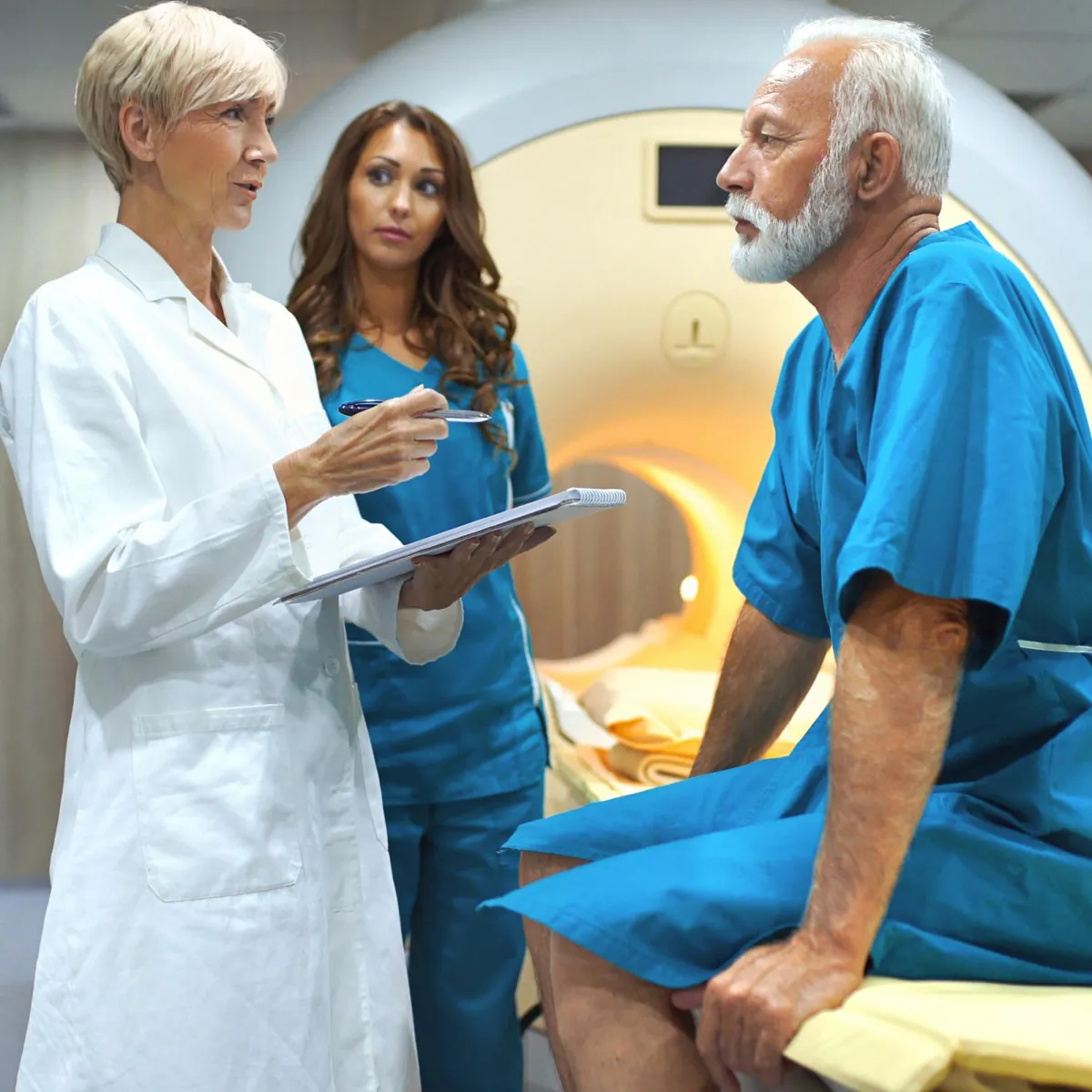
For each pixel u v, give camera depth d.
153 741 1.21
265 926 1.21
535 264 2.18
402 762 1.80
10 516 3.45
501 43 2.21
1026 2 2.93
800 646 1.43
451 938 1.88
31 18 2.89
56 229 3.30
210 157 1.25
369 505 1.79
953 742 1.15
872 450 1.06
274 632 1.28
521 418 1.97
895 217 1.17
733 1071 0.98
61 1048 1.19
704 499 2.62
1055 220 2.27
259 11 2.90
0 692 3.49
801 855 1.09
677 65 2.21
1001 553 0.95
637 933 1.04
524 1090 2.12
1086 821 1.04
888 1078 0.86
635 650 3.08
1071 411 1.08
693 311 2.23
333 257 1.88
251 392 1.32
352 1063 1.33
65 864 1.22
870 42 1.17
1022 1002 0.96
